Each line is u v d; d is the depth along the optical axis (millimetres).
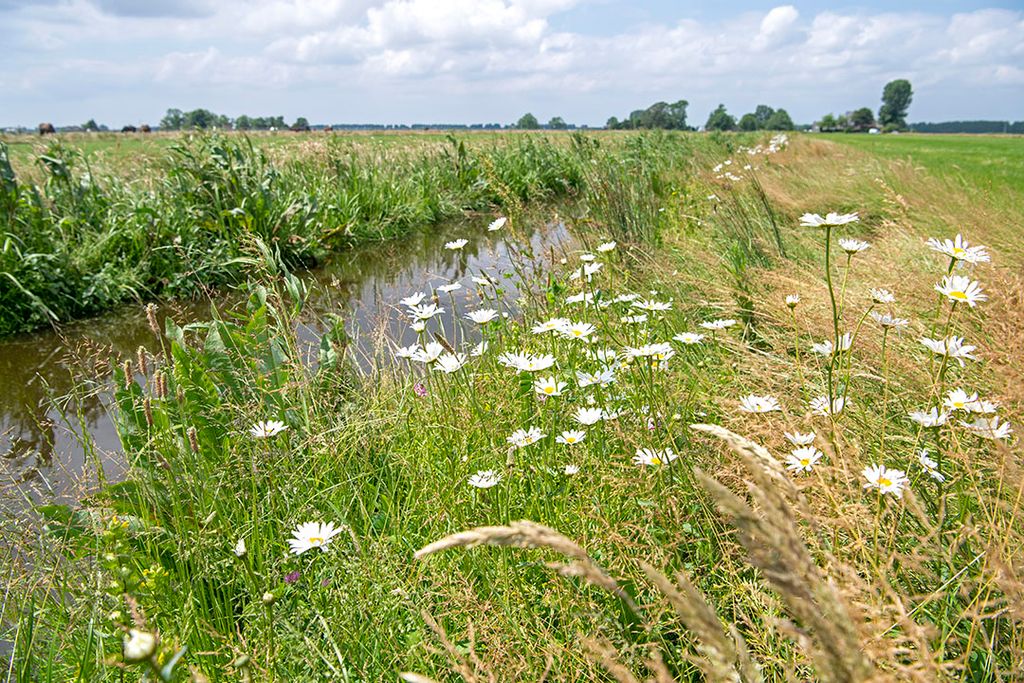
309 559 2102
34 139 8602
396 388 3188
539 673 1602
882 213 6352
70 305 6074
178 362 2758
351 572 1896
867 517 1550
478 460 2443
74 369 4723
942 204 5840
